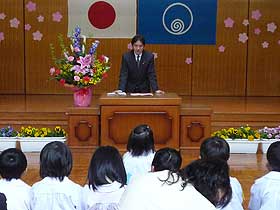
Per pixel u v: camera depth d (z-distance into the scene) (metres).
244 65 11.38
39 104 9.62
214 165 2.32
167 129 7.20
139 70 7.57
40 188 3.19
